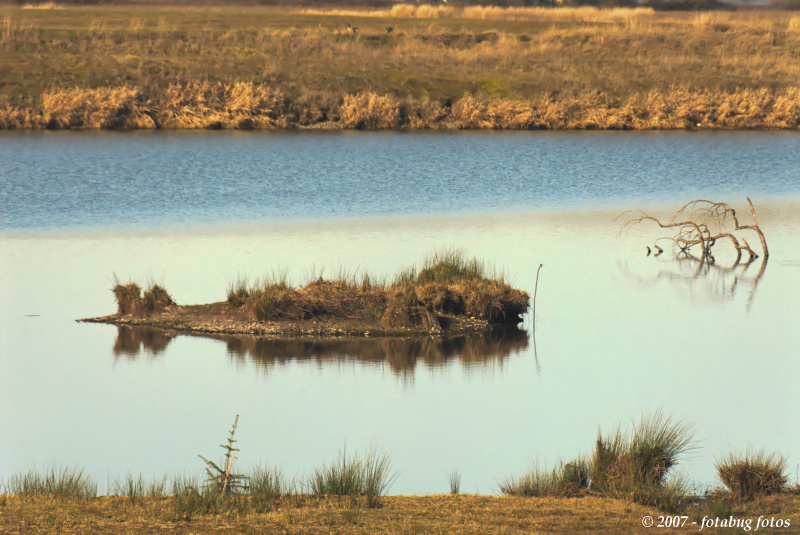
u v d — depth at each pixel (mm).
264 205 139500
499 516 42469
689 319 86062
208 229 122688
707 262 110375
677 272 105125
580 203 145875
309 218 131125
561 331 82375
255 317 83625
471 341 79938
